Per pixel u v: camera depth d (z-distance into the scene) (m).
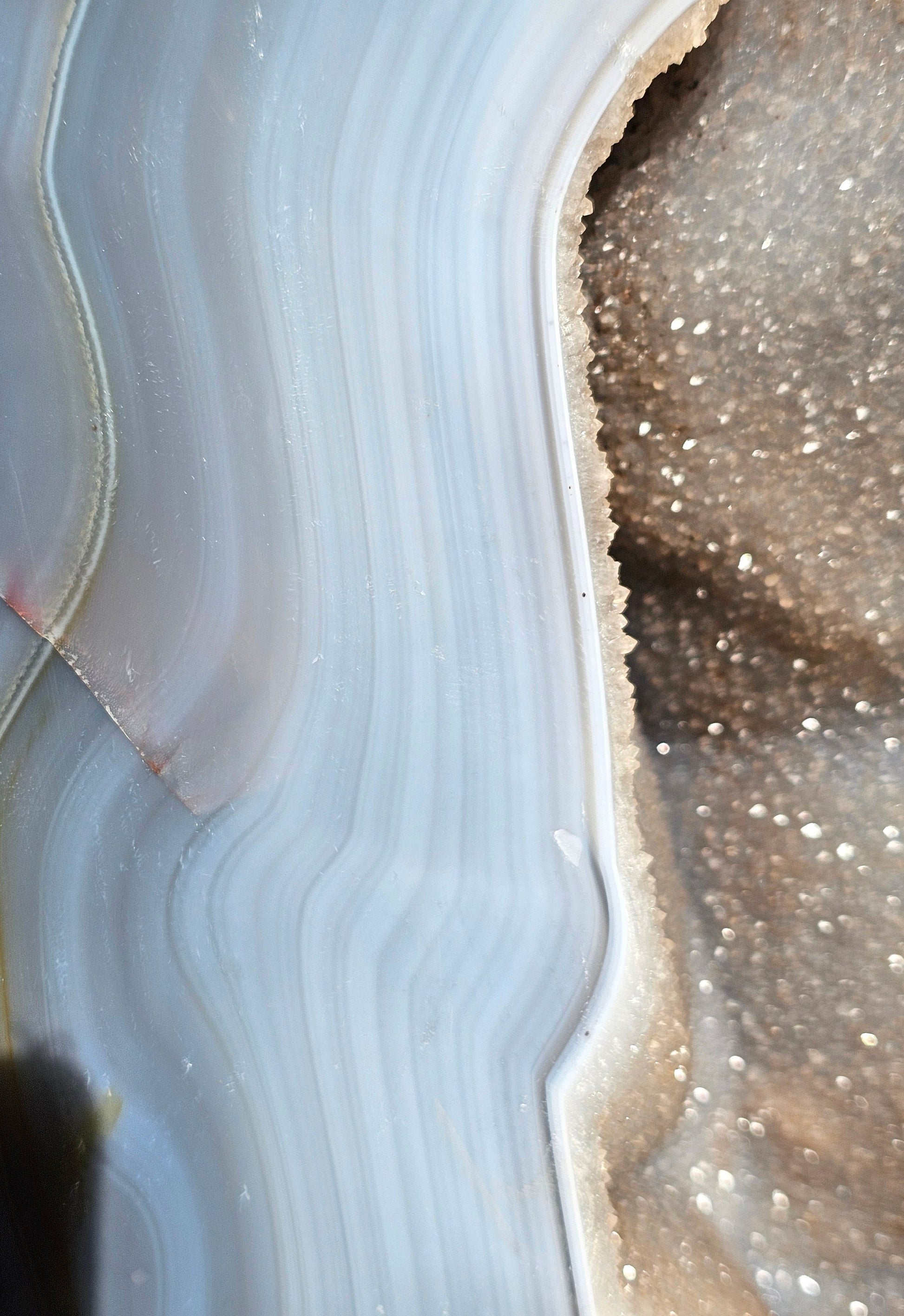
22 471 0.10
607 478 0.10
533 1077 0.10
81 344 0.10
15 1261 0.11
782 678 0.10
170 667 0.11
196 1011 0.11
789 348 0.10
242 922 0.11
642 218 0.10
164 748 0.11
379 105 0.10
